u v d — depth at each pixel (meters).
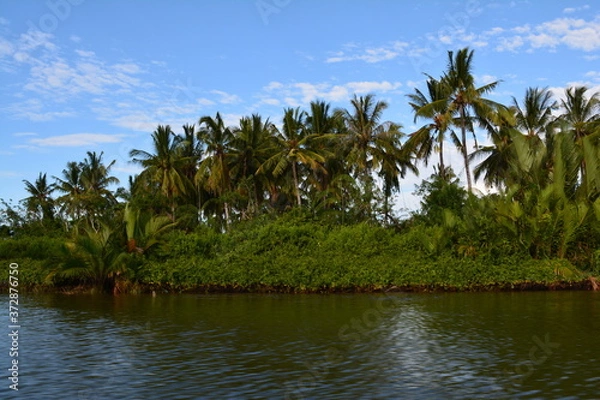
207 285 27.83
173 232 32.06
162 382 11.20
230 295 26.75
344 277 27.12
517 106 42.69
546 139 40.50
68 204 50.62
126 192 50.91
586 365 12.27
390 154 44.66
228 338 15.59
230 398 10.16
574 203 29.91
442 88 40.28
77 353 13.82
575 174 30.81
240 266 28.14
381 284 27.00
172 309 21.70
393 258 29.08
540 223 28.47
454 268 27.38
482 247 28.77
